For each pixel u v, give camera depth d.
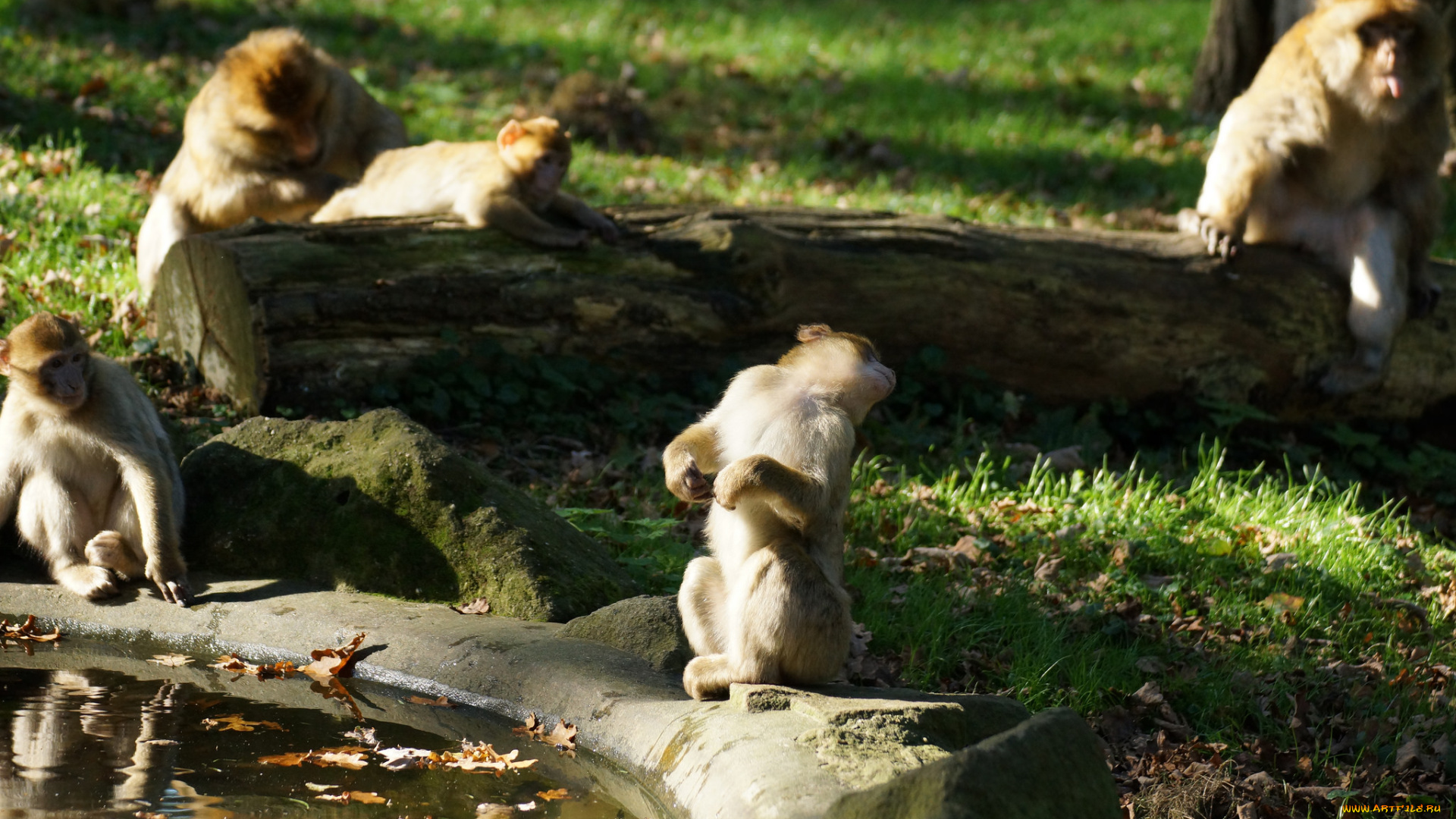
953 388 11.86
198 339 10.44
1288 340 12.05
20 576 7.77
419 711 6.35
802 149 19.11
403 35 22.83
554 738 6.07
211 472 8.18
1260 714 7.34
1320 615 8.59
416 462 7.81
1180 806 6.26
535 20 25.11
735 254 10.95
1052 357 11.86
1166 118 21.91
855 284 11.36
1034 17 29.92
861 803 4.45
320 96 12.10
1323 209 12.22
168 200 12.20
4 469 7.64
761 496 5.70
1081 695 7.35
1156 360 11.95
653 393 11.16
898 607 8.21
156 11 21.88
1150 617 8.31
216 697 6.41
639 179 16.72
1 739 5.72
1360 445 12.45
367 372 10.16
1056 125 21.19
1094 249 11.98
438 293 10.29
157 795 5.17
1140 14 30.53
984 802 4.26
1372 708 7.44
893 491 9.96
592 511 8.88
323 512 7.84
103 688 6.48
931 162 18.83
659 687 6.23
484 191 10.68
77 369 7.41
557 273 10.68
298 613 7.12
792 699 5.60
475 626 6.88
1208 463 11.48
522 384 10.55
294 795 5.26
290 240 9.97
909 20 28.62
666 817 5.29
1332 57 11.70
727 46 24.41
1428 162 11.99
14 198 12.95
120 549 7.60
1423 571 9.51
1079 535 9.41
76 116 16.11
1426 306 12.28
